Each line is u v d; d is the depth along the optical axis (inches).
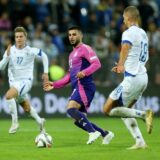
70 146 1310.3
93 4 3034.0
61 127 1989.4
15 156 1122.7
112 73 2539.4
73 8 2888.8
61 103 2479.1
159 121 2305.6
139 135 1213.1
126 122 1211.9
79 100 1321.4
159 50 2800.2
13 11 2731.3
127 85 1173.7
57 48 2652.6
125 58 1152.8
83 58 1338.6
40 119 1568.7
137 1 3115.2
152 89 2573.8
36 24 2783.0
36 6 2805.1
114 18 2935.5
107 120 2372.0
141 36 1175.6
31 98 2416.3
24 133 1701.5
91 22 2881.4
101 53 2652.6
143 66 1193.4
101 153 1149.1
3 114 2380.7
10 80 1568.7
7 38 2566.4
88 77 1330.0
